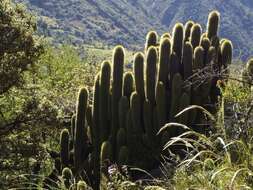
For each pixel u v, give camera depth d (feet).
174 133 34.81
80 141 39.40
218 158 11.81
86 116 39.96
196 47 35.22
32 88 47.96
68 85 63.87
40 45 46.60
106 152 34.47
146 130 35.96
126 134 36.24
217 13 37.63
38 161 44.32
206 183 11.26
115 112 37.50
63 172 27.07
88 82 61.87
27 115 45.09
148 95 36.22
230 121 14.06
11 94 47.98
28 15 46.50
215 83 35.96
